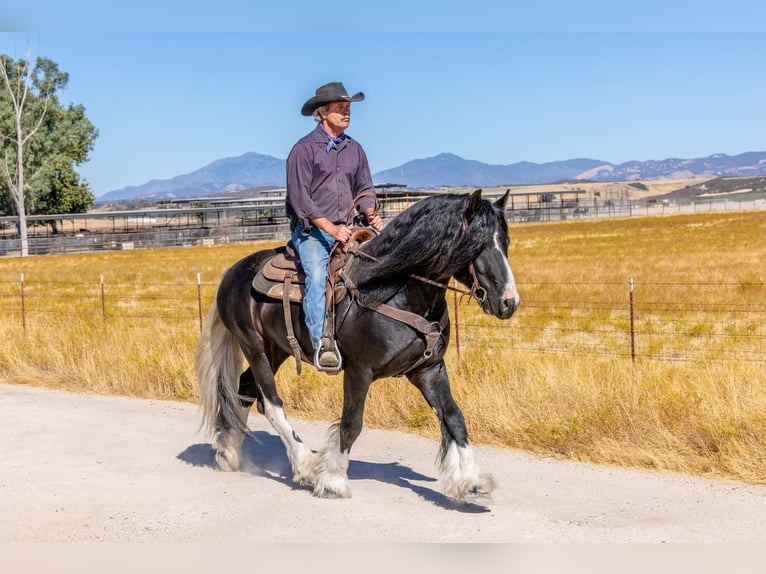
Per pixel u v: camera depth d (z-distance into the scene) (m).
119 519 6.26
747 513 6.11
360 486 7.08
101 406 10.73
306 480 7.01
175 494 6.93
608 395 8.62
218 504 6.64
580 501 6.51
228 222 91.81
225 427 7.69
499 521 6.04
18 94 70.12
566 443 8.02
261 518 6.25
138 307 24.12
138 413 10.28
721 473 7.16
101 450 8.48
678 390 8.77
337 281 6.38
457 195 6.00
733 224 79.56
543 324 18.28
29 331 15.13
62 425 9.60
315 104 6.49
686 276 28.58
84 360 12.66
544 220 120.94
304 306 6.50
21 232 69.75
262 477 7.50
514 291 5.70
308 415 9.98
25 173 79.88
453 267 5.87
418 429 9.09
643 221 101.62
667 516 6.10
